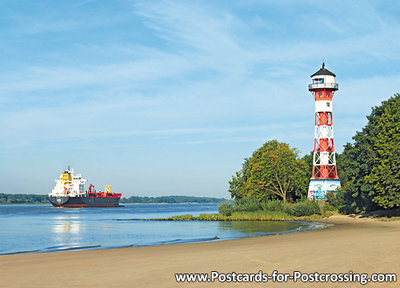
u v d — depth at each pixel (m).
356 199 75.56
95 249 32.59
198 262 22.48
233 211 92.19
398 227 48.03
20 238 50.75
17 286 17.22
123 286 16.83
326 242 30.77
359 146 63.84
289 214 83.69
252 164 106.88
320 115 104.12
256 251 26.50
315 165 105.06
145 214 152.00
